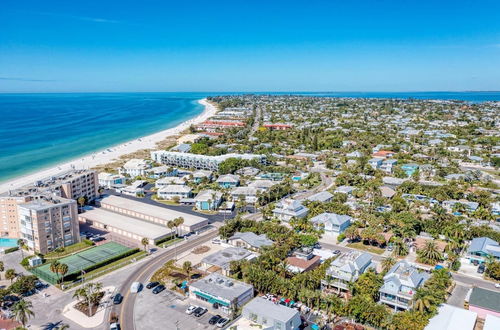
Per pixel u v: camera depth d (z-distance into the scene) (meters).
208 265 159.38
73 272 151.50
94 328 119.06
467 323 112.00
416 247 174.75
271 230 187.38
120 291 141.38
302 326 117.38
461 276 150.50
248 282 141.25
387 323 113.44
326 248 177.00
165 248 180.62
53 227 177.88
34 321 122.38
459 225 182.75
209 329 117.62
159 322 121.44
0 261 161.75
